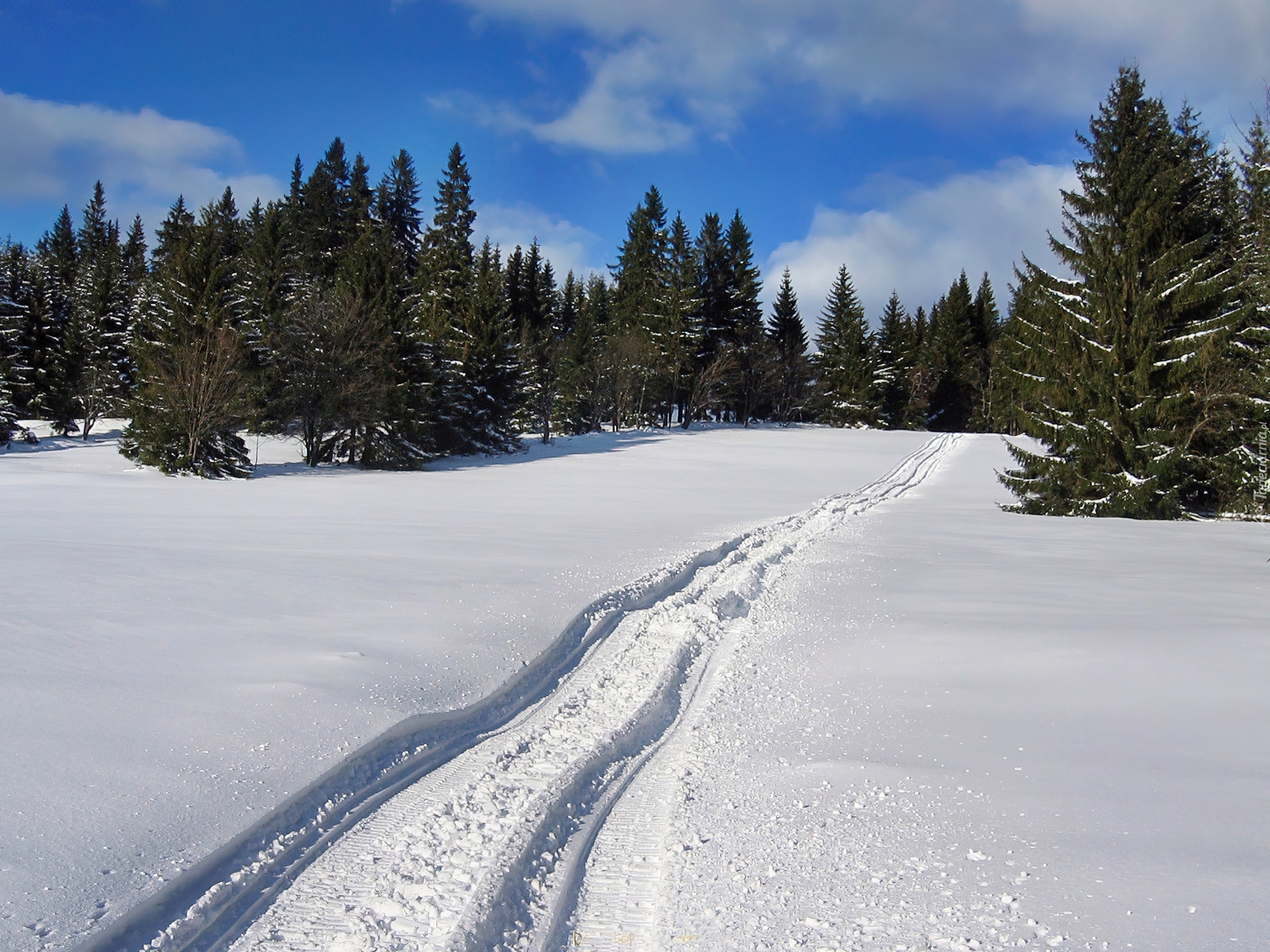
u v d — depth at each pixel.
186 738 4.25
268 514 16.97
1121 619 7.69
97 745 4.11
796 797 3.93
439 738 4.71
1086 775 4.02
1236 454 18.67
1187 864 3.08
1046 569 11.17
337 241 69.19
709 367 63.06
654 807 3.92
